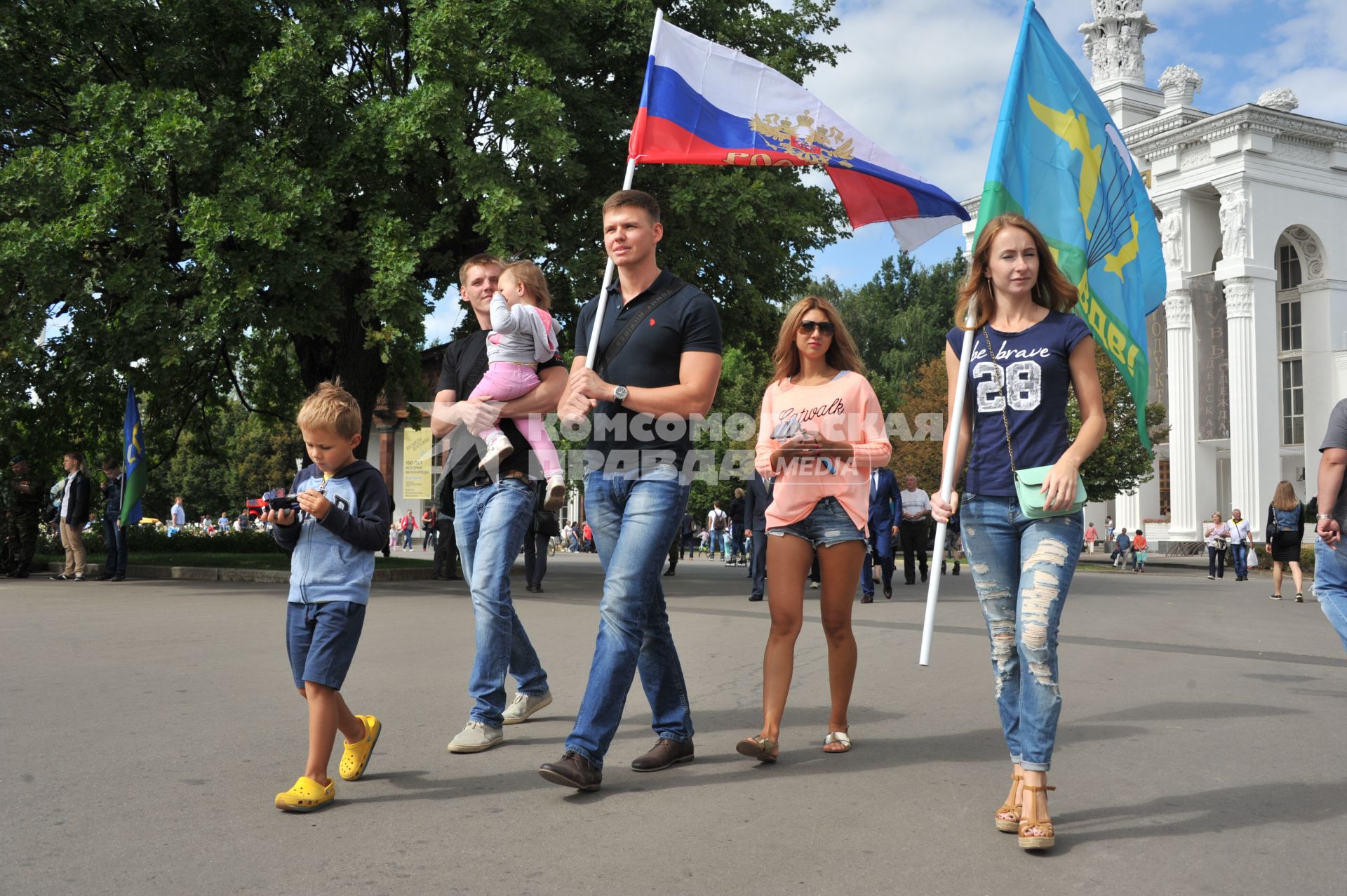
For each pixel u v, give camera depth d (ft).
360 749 12.41
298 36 43.93
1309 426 137.39
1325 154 136.98
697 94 16.71
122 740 14.29
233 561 58.18
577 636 26.96
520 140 45.21
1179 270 140.36
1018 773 10.69
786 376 14.88
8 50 45.29
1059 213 14.69
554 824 10.66
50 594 38.42
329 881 8.89
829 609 14.11
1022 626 10.40
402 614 32.32
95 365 45.62
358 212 46.11
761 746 13.29
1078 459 10.50
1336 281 136.67
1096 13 158.81
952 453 11.38
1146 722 16.25
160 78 45.27
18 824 10.50
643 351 13.01
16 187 41.52
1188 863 9.56
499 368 14.75
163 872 9.09
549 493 14.74
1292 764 13.43
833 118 16.67
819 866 9.41
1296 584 49.37
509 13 45.80
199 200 40.78
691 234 49.88
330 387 12.21
